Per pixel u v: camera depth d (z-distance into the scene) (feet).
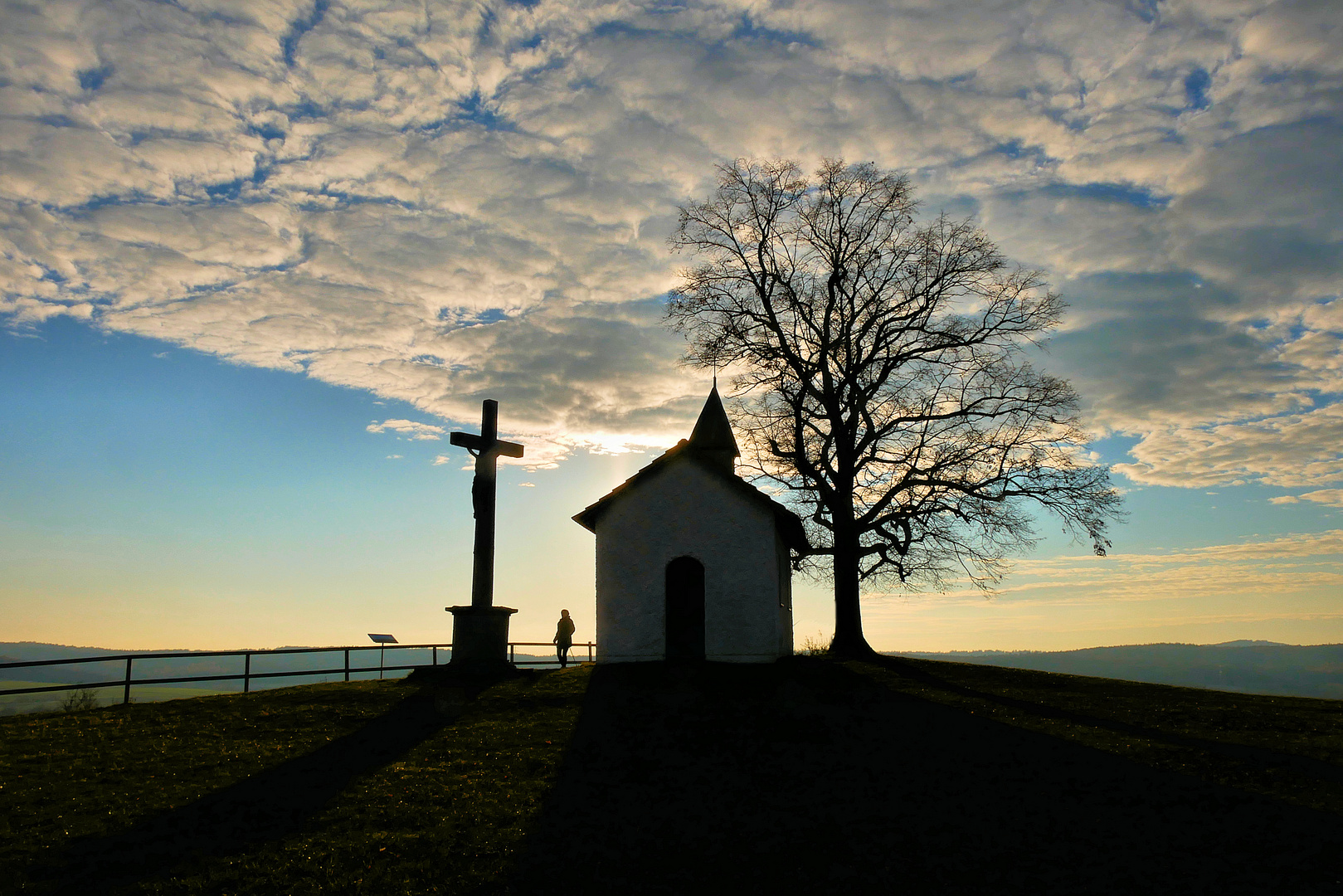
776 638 85.35
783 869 34.63
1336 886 32.73
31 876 32.48
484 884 33.06
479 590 75.66
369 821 38.99
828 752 52.13
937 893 32.58
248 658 70.44
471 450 75.05
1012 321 102.99
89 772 46.21
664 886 33.17
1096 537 97.86
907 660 97.96
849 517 102.06
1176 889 32.60
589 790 44.24
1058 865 34.96
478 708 63.87
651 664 83.10
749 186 107.86
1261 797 43.50
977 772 48.03
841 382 104.12
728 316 106.63
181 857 34.60
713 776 47.06
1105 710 68.13
